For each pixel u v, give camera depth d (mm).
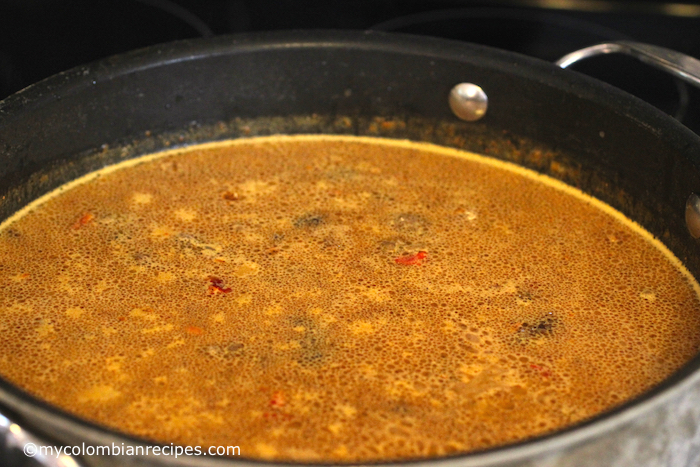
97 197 484
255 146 525
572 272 448
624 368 405
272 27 641
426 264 451
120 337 413
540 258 455
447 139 526
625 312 429
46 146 478
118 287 435
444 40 511
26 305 425
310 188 494
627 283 443
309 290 437
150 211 477
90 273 441
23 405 343
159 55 499
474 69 502
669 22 641
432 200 488
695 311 430
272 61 514
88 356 405
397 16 649
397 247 460
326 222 473
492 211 482
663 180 455
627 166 471
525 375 401
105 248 455
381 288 439
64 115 480
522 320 425
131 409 385
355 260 452
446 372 402
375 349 411
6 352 405
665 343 415
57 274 441
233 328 418
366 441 377
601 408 390
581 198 492
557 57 606
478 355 409
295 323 421
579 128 484
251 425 381
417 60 510
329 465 334
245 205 482
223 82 514
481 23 635
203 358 405
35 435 345
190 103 513
